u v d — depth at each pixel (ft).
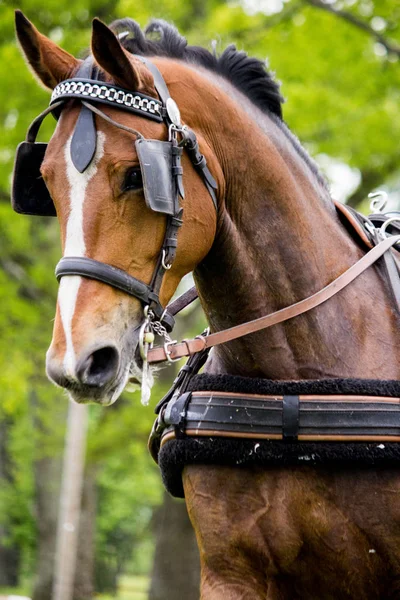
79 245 15.33
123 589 193.47
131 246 15.57
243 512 17.44
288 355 17.78
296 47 62.85
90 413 77.25
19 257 70.33
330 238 18.79
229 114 17.89
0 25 60.18
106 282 15.29
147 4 60.64
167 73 17.43
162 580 69.10
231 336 17.42
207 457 17.54
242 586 17.62
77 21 61.82
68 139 15.83
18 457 117.70
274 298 17.89
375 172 67.05
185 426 17.93
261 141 18.16
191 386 18.65
